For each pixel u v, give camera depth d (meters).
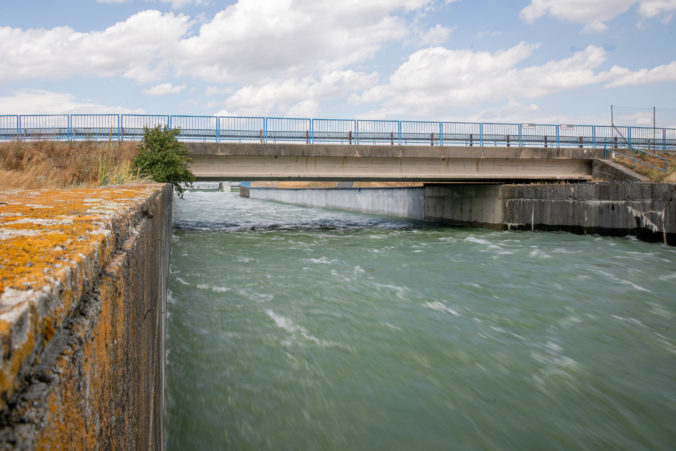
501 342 6.61
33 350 0.60
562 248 15.97
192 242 17.16
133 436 1.49
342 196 44.16
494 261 13.21
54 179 10.93
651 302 8.94
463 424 4.45
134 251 1.80
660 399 5.09
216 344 6.11
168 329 6.58
